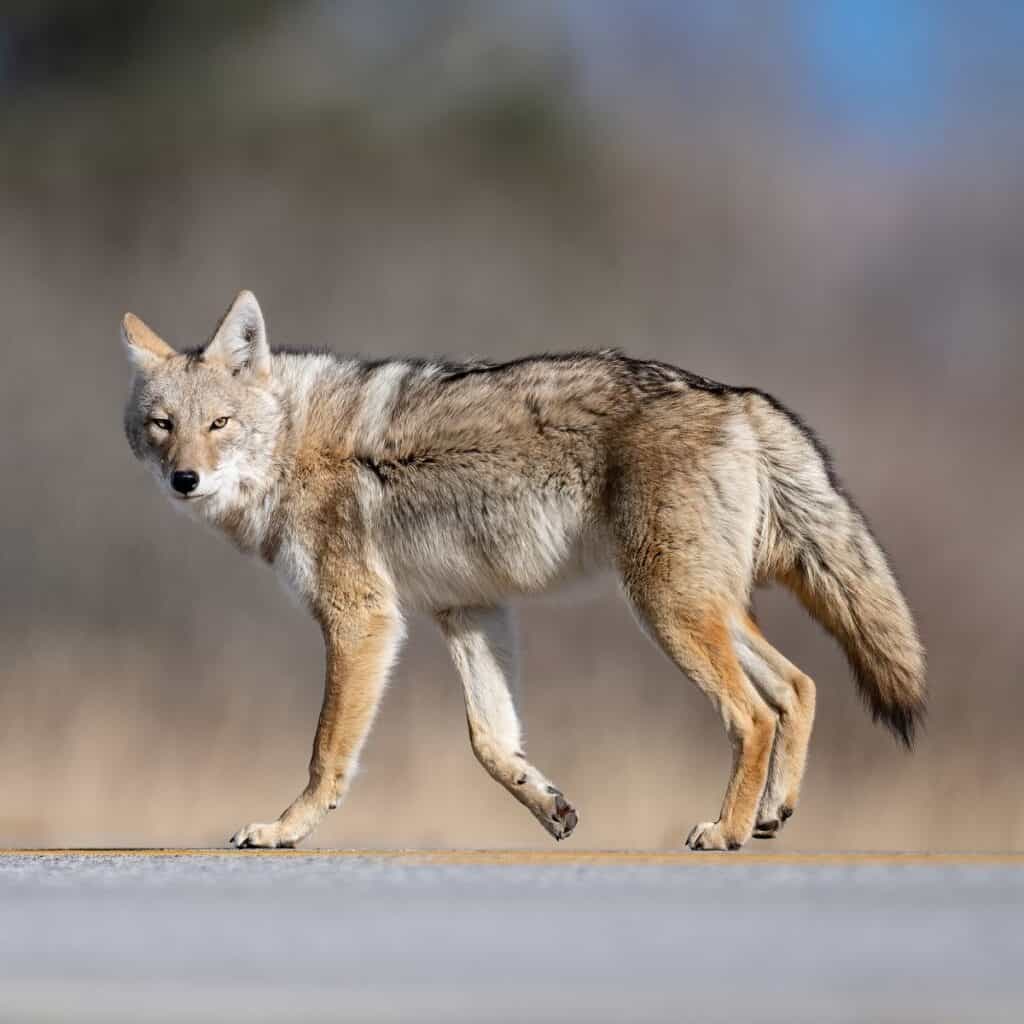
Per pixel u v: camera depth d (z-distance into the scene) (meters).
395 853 17.97
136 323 23.53
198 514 22.70
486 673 21.70
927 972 8.80
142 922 11.18
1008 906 11.79
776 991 8.23
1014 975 8.69
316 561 21.86
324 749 21.17
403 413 21.61
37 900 12.39
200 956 9.62
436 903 12.10
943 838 38.12
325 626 21.78
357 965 9.23
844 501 20.41
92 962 9.40
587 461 20.45
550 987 8.43
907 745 20.50
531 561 20.91
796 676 19.81
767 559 20.50
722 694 19.53
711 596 19.72
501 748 21.53
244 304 22.44
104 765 40.22
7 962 9.44
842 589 20.30
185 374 22.62
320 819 21.00
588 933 10.49
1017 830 39.00
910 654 20.34
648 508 19.86
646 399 20.36
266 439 22.12
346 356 23.00
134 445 23.30
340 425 21.92
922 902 11.92
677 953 9.55
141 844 31.92
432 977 8.79
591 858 16.78
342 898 12.50
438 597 21.61
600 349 21.66
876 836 37.31
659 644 19.88
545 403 20.78
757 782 19.30
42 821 36.88
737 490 19.92
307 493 21.91
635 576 19.95
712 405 20.17
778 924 10.86
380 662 21.50
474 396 21.27
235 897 12.55
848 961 9.21
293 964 9.30
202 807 38.75
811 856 16.92
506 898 12.34
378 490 21.56
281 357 22.72
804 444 20.44
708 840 19.16
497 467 20.89
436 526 21.28
